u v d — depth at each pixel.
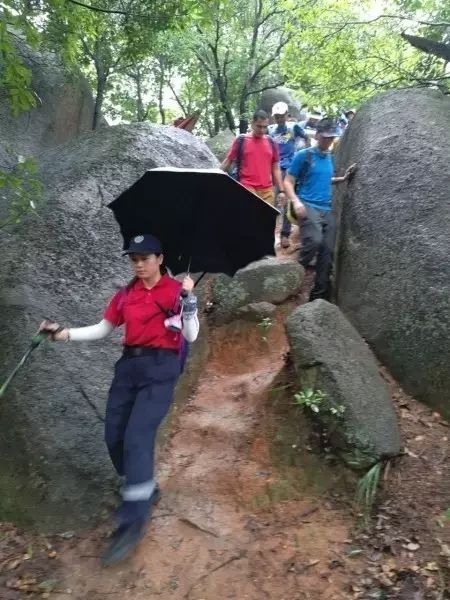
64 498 3.45
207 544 3.29
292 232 8.02
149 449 3.07
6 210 5.18
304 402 3.79
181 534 3.35
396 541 3.21
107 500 3.50
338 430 3.66
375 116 5.83
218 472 3.79
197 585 3.08
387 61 8.73
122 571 3.14
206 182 3.24
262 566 3.17
